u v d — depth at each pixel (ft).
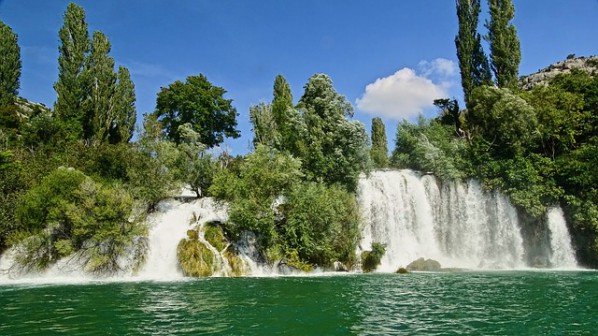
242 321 48.96
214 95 211.00
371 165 151.53
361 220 128.67
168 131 204.54
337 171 143.95
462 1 222.69
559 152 168.86
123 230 103.76
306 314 53.21
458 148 167.84
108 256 101.96
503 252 144.87
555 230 142.92
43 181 107.34
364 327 46.39
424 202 152.35
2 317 50.88
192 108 201.98
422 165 163.32
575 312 55.11
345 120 148.77
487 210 149.79
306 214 114.42
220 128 217.36
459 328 46.14
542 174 150.30
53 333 43.11
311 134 149.38
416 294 71.15
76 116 192.95
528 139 162.30
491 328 46.19
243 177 123.65
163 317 51.01
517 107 162.81
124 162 134.00
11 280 93.86
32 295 69.36
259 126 178.09
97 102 195.21
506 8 215.72
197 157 137.08
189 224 116.67
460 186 153.79
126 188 123.44
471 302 62.90
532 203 142.51
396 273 115.03
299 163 126.82
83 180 108.37
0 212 105.40
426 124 195.21
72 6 205.05
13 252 103.65
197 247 106.22
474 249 147.64
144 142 140.15
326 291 74.64
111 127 202.90
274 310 55.77
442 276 104.88
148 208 123.75
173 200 130.31
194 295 69.21
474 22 221.46
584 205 137.90
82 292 72.95
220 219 117.19
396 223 146.51
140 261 105.91
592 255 136.98
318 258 116.06
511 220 146.10
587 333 44.37
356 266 121.90
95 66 200.54
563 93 176.86
